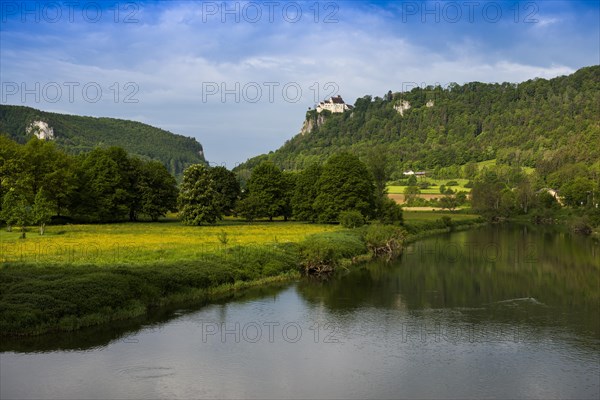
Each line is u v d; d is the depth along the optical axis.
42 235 65.81
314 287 44.34
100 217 90.06
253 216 103.75
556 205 153.38
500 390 22.75
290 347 28.00
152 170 101.44
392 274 51.78
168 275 38.00
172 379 23.19
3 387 21.84
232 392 22.02
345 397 21.77
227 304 37.12
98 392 21.62
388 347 28.30
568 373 24.77
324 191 93.50
